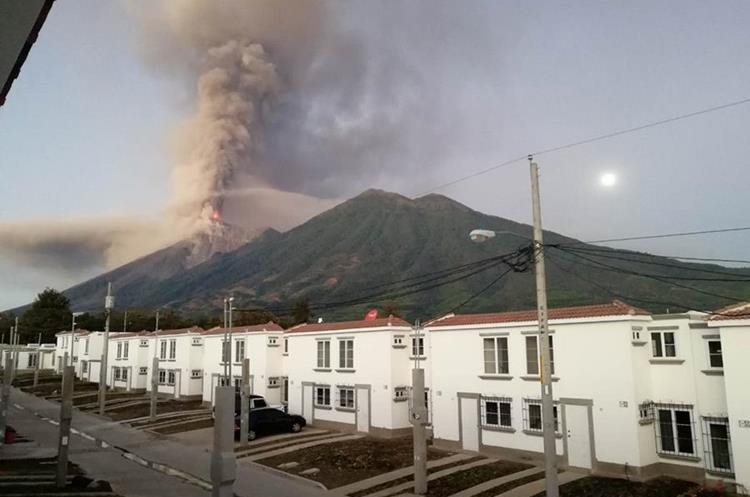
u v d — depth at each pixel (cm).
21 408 5641
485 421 3038
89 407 5616
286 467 2788
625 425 2491
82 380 8225
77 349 8681
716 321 2300
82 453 3294
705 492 2206
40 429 4278
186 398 5762
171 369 6125
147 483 2494
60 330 11738
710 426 2395
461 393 3155
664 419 2547
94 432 4147
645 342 2609
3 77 696
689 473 2431
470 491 2267
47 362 10444
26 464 2883
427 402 3616
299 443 3422
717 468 2348
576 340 2698
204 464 2941
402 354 3747
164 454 3253
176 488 2395
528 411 2859
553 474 1780
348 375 3922
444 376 3256
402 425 3647
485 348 3091
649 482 2373
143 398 6116
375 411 3697
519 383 2897
